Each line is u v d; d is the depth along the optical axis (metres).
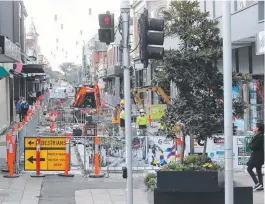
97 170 26.61
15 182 24.89
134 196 21.42
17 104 64.19
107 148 27.89
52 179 25.75
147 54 16.22
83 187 23.84
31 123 37.31
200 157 17.55
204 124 17.39
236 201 16.09
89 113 57.66
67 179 25.80
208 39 17.98
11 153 26.08
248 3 37.38
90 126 43.78
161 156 27.23
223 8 13.79
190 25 18.09
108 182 25.12
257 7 35.41
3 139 36.50
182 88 17.84
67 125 54.50
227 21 13.77
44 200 21.11
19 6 73.38
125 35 16.89
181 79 17.52
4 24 64.75
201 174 16.22
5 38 33.31
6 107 54.81
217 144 26.56
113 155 27.94
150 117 48.62
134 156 27.28
